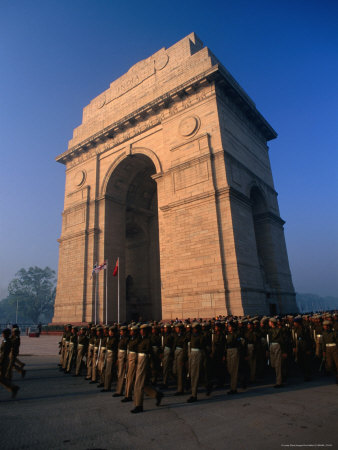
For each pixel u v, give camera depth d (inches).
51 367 689.6
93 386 469.4
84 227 1460.4
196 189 1099.9
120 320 1338.6
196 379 363.6
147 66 1547.7
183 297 1026.7
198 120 1181.7
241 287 932.0
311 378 472.4
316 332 553.3
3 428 270.1
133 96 1561.3
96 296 1326.3
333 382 435.8
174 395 401.1
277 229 1403.8
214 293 954.1
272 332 432.1
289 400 340.5
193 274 1023.6
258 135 1480.1
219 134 1110.4
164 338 483.8
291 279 1389.0
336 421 265.0
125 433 254.7
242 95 1291.8
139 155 1424.7
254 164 1346.0
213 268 982.4
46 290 4662.9
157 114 1355.8
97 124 1611.7
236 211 1043.9
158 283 1668.3
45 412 320.2
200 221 1052.5
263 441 228.5
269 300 1181.7
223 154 1080.2
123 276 1424.7
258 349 476.7
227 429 257.1
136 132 1412.4
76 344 604.4
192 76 1239.5
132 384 367.6
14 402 366.9
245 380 423.8
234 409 315.3
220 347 425.4
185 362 410.9
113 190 1517.0
